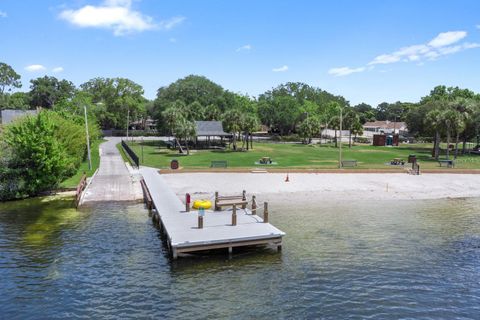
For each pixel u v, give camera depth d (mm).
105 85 140750
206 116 105875
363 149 95562
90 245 25281
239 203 31594
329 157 73312
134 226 29359
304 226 29984
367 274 21219
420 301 18359
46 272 21156
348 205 37094
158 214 29656
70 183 43875
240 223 27266
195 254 23828
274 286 19703
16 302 17984
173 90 121562
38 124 39156
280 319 16641
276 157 72000
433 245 25984
